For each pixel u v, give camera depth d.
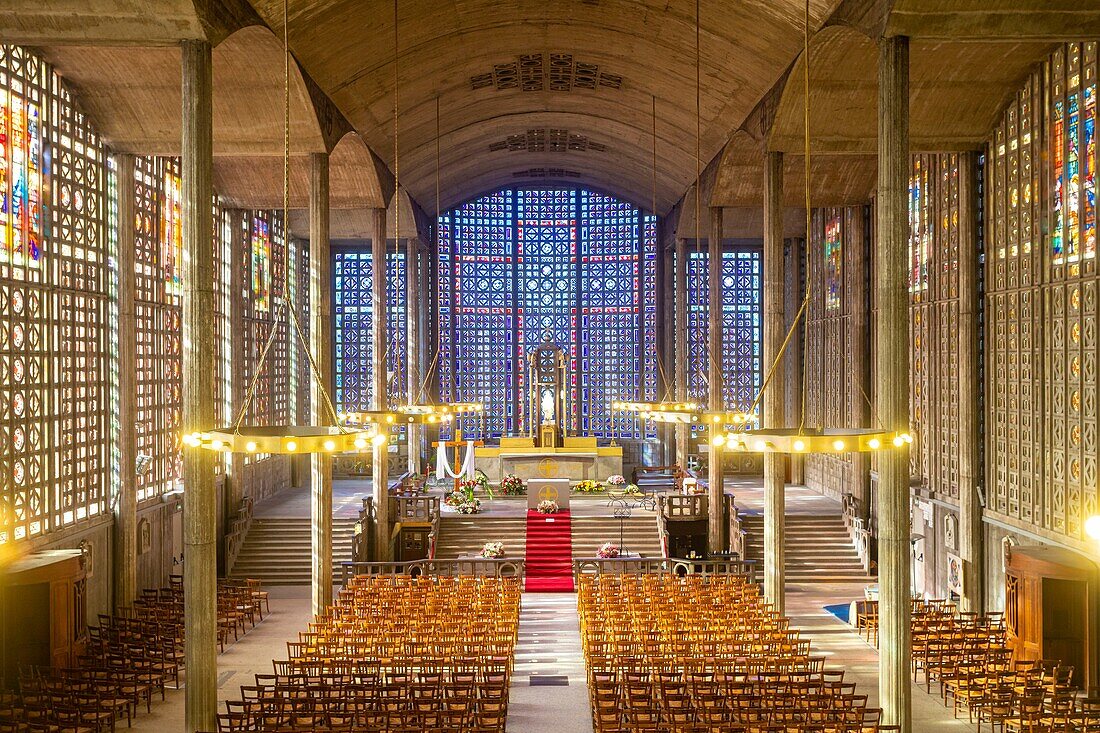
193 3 17.36
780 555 26.91
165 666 21.59
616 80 35.00
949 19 18.48
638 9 27.48
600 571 30.67
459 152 44.00
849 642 25.62
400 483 39.94
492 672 19.92
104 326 26.31
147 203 28.95
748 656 20.06
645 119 38.16
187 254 18.34
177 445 31.30
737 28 25.06
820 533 36.25
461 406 27.73
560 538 36.66
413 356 46.12
